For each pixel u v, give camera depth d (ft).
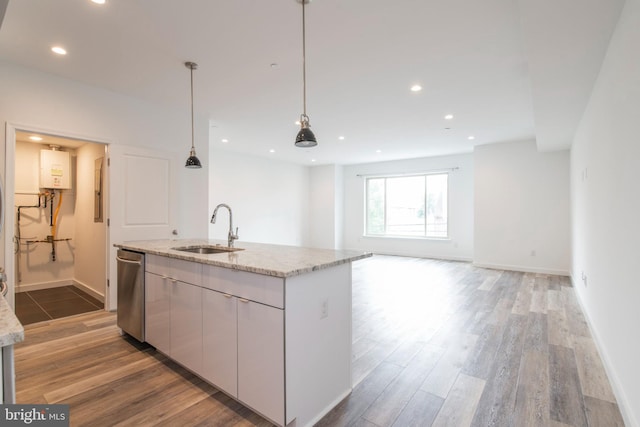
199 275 6.97
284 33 8.23
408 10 7.25
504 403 6.53
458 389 7.04
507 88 11.68
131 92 12.19
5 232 9.72
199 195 14.96
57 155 15.90
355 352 8.85
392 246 28.86
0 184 4.07
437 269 21.47
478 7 7.12
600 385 7.22
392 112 14.48
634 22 5.66
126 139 12.45
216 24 7.85
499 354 8.72
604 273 8.59
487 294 14.99
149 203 12.94
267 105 13.61
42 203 16.19
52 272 16.51
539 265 20.16
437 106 13.73
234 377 6.22
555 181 19.70
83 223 15.85
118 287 9.87
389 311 12.44
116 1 6.98
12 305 9.83
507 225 21.17
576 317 11.75
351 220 31.22
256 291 5.75
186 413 6.15
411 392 6.93
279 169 28.50
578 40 7.32
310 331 5.87
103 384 7.16
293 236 29.84
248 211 25.68
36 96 10.30
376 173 29.63
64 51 9.18
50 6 7.16
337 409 6.34
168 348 7.97
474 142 20.97
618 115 6.97
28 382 7.23
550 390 7.00
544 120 13.39
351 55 9.34
